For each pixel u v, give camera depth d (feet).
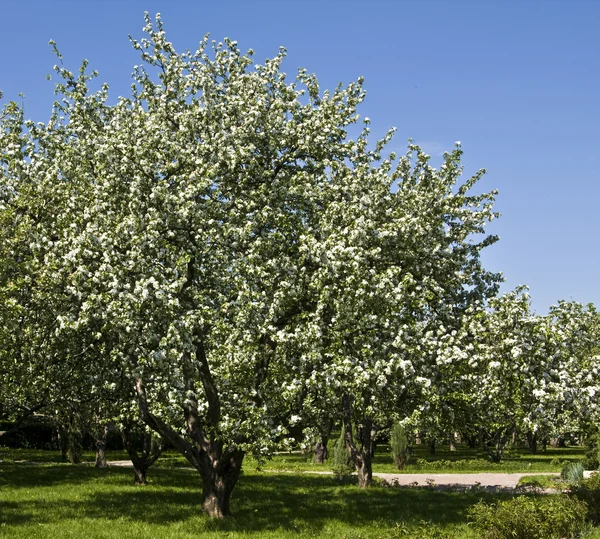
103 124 67.51
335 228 56.18
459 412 64.49
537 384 54.24
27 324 54.80
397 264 57.21
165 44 65.82
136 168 57.36
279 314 54.70
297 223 58.29
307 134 61.31
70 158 61.41
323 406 62.49
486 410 62.95
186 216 52.90
